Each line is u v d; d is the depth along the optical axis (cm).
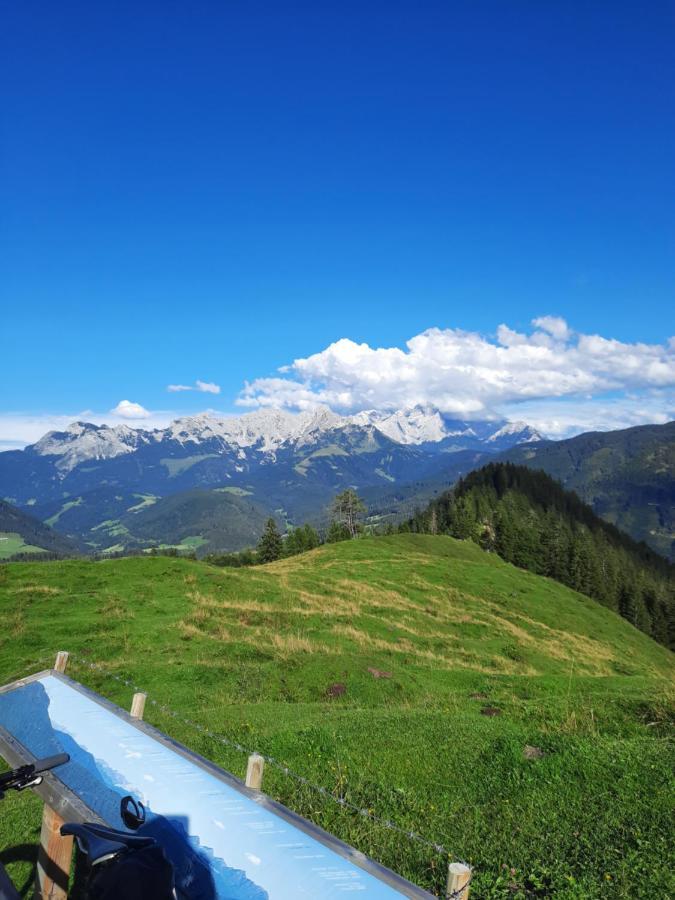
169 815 618
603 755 1334
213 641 3089
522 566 11806
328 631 3700
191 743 1662
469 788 1277
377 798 1230
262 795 660
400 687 2781
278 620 3719
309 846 574
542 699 2319
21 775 668
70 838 707
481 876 890
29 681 983
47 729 817
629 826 1030
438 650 3916
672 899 816
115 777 695
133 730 818
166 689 2459
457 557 9162
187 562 4641
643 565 17638
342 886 517
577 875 892
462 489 18475
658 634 11231
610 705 2041
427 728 1694
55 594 3588
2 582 3769
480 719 1877
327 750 1511
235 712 2108
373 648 3516
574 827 1055
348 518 13812
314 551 7938
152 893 418
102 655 2764
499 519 12775
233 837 584
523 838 1029
